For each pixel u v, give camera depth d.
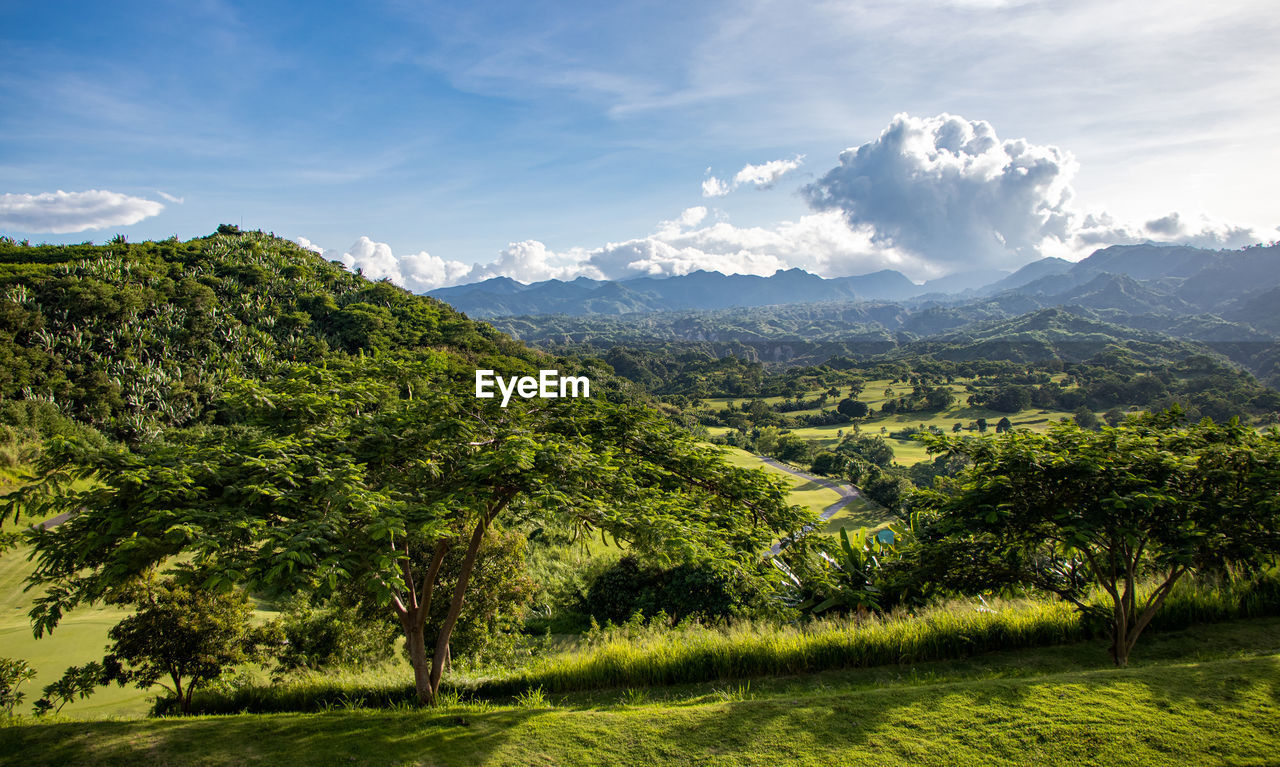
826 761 5.42
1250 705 5.78
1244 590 10.28
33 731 6.40
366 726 6.63
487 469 7.83
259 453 7.67
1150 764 5.04
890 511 52.28
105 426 39.34
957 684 6.86
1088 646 9.51
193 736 6.34
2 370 38.19
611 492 9.08
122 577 6.52
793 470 72.44
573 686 9.38
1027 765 5.15
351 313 68.75
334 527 6.66
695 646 9.87
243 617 10.88
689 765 5.53
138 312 51.91
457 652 13.80
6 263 61.28
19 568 21.28
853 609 13.14
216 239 87.00
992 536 9.27
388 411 9.59
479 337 78.81
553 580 23.16
